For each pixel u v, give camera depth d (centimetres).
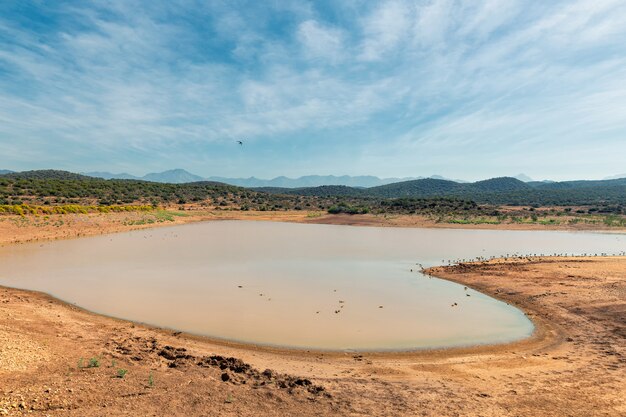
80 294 1822
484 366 1094
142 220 5822
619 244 3991
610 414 791
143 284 2045
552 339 1320
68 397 789
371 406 823
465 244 3941
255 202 11144
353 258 2992
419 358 1166
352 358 1162
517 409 815
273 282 2131
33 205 5841
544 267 2375
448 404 838
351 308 1659
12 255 2942
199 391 864
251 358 1135
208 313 1566
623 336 1303
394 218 6888
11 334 1145
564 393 896
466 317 1552
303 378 952
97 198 8450
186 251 3294
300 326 1431
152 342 1204
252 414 771
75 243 3694
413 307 1684
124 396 815
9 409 719
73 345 1120
